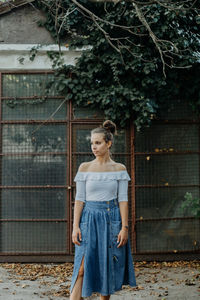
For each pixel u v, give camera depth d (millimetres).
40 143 5789
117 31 5664
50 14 5738
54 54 5789
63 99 5824
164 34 5641
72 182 5734
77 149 5801
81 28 5824
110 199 3064
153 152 5844
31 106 5820
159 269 5160
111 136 3195
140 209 5781
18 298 3828
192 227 5859
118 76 5668
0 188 5727
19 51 5809
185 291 4074
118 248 2992
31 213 5723
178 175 5887
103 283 2896
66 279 4605
